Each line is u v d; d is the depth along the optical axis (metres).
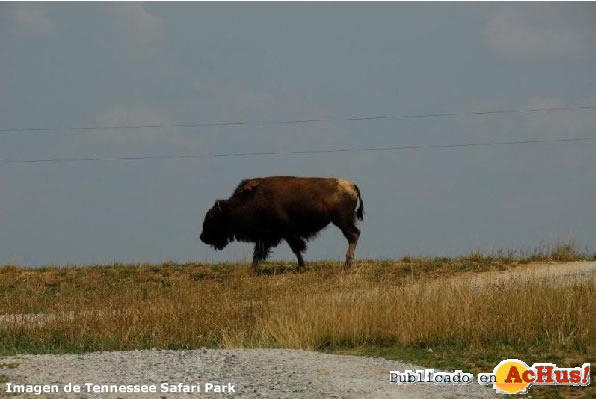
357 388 38.25
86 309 65.94
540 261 99.50
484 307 54.03
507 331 51.56
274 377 39.53
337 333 53.25
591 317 51.38
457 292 57.75
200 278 96.81
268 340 53.44
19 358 42.84
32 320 61.81
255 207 100.81
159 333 54.69
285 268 102.56
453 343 51.53
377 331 53.12
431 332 52.12
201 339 54.69
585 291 57.84
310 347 51.56
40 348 51.78
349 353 49.91
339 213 99.81
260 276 94.50
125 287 90.31
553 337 50.69
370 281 86.88
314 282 84.31
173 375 39.31
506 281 78.62
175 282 93.94
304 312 55.06
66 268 103.69
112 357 43.78
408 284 68.56
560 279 72.69
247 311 64.19
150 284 93.00
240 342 52.47
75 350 51.19
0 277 97.56
